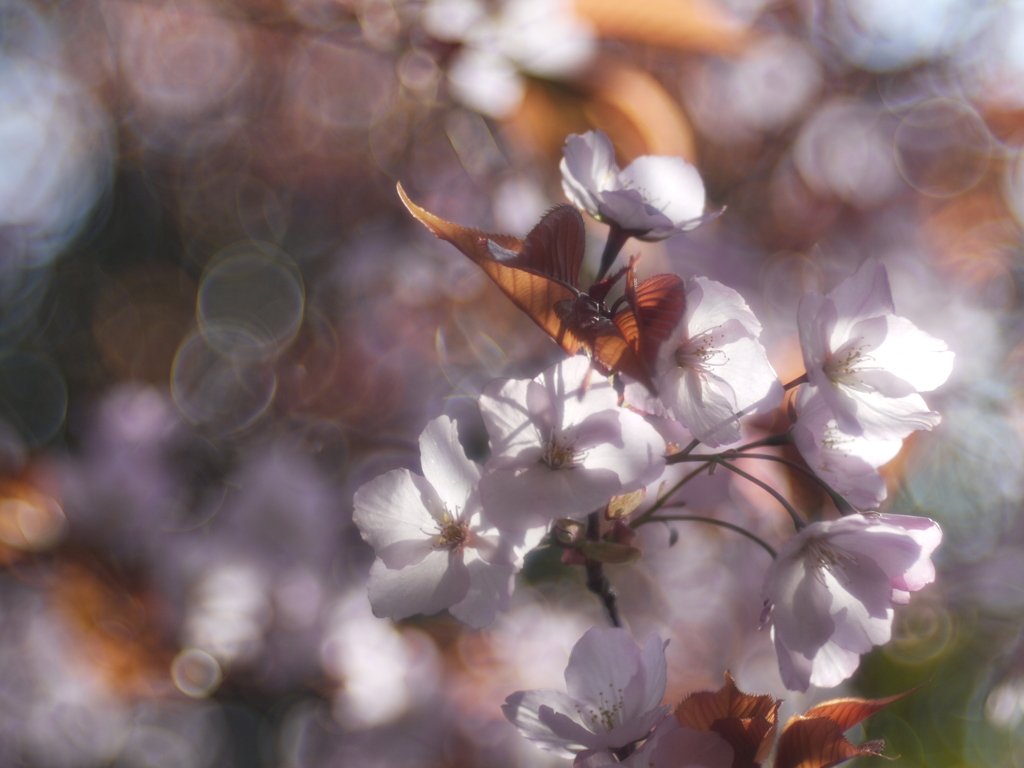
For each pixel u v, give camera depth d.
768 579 0.49
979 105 1.37
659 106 0.57
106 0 1.33
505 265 0.47
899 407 0.50
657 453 0.48
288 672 0.84
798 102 1.35
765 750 0.47
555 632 0.93
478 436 1.08
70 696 0.77
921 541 0.49
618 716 0.49
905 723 0.85
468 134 0.95
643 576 1.06
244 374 1.22
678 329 0.48
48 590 0.74
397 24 0.59
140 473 0.79
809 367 0.50
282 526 0.85
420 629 0.90
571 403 0.48
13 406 1.33
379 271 1.25
